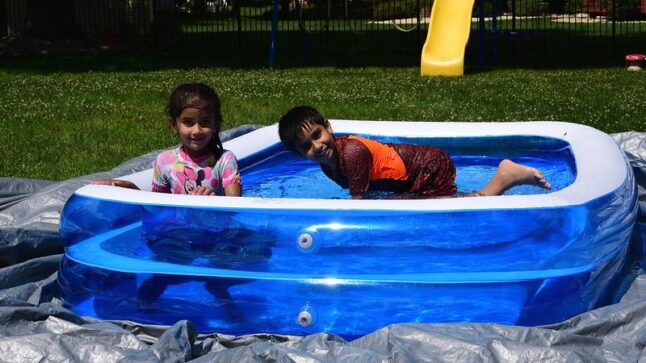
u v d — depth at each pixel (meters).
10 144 6.04
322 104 7.82
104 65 12.36
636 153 4.87
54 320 2.76
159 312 2.86
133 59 13.20
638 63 11.11
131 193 3.06
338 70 11.40
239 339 2.73
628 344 2.57
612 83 9.35
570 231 2.81
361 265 2.78
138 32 16.86
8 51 13.64
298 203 2.87
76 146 5.96
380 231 2.77
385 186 3.48
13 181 4.48
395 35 16.38
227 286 2.81
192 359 2.57
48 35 14.62
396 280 2.74
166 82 9.82
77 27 15.00
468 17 11.00
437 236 2.77
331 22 21.03
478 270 2.77
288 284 2.77
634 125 6.48
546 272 2.75
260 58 13.27
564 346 2.51
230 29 18.80
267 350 2.46
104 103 8.08
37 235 3.60
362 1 23.17
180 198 2.97
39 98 8.48
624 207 3.15
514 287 2.71
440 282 2.71
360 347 2.52
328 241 2.78
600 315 2.69
